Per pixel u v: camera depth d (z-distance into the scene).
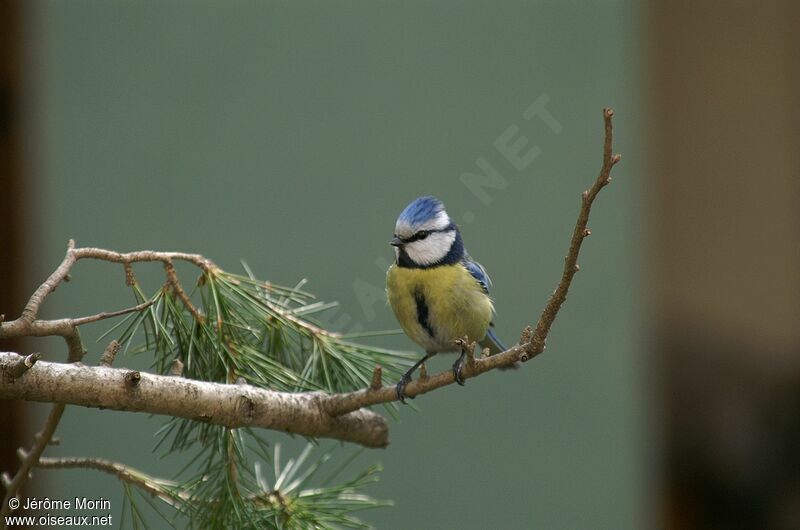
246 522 4.20
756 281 7.77
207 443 4.39
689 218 7.93
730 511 7.73
